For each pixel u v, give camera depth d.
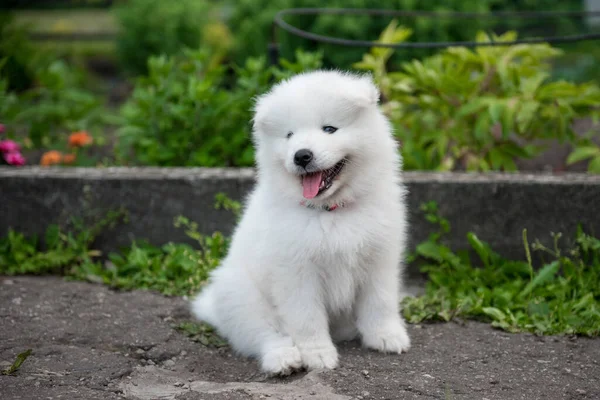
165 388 1.74
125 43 4.60
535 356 1.83
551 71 4.41
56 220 2.26
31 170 2.30
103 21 6.40
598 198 2.14
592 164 2.32
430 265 2.17
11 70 3.48
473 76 2.70
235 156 2.42
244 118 2.43
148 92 2.55
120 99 4.40
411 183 2.18
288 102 1.78
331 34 3.84
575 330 1.92
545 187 2.15
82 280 2.16
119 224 2.25
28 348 1.84
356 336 1.90
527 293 2.04
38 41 5.55
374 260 1.83
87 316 1.96
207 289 2.02
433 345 1.88
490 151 2.40
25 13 6.45
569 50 5.09
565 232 2.16
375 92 1.80
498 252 2.18
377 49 2.54
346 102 1.76
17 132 2.98
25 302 2.01
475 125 2.39
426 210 2.18
